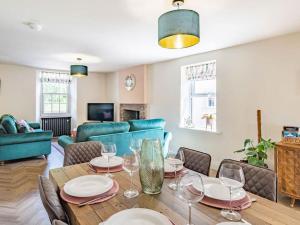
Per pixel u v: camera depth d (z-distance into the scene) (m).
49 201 0.99
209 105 4.11
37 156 4.43
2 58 4.62
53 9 2.15
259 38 3.04
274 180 1.26
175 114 4.64
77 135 3.04
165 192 1.22
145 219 0.90
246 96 3.34
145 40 3.21
